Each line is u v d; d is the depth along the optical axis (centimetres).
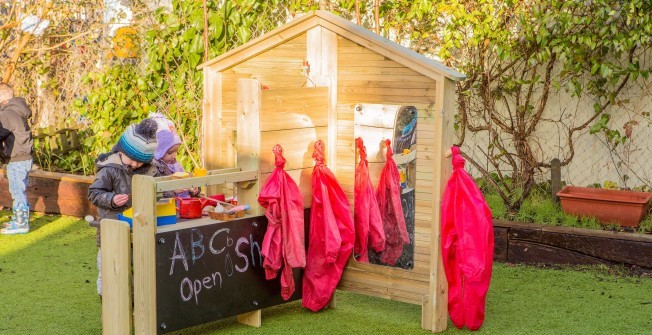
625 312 571
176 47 850
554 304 591
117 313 494
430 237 535
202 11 825
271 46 592
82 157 928
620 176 776
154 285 476
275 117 534
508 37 754
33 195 896
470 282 518
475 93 792
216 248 508
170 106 866
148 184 470
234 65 614
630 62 738
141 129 536
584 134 785
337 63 566
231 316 535
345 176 573
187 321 495
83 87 941
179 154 865
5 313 568
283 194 530
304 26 575
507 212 759
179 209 522
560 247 689
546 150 795
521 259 703
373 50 547
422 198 539
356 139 565
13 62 952
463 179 516
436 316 530
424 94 530
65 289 624
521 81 757
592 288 628
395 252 555
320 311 576
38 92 976
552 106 789
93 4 927
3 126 789
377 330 534
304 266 539
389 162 552
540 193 786
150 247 473
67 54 950
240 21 813
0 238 783
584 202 716
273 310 579
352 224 561
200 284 500
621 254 670
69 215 877
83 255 725
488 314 568
